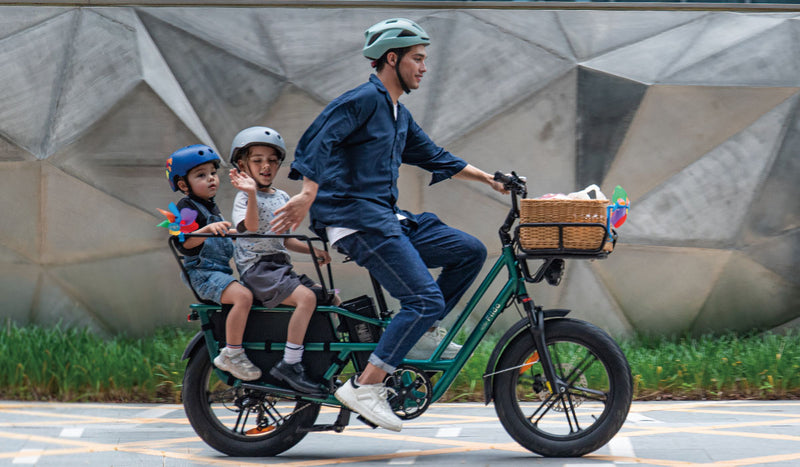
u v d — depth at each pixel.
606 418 6.30
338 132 6.02
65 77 11.28
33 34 11.34
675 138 11.12
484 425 7.88
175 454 6.74
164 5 11.39
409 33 6.26
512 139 11.20
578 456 6.39
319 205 6.30
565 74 11.14
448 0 11.31
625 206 6.46
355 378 6.29
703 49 11.16
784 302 11.30
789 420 7.85
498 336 11.13
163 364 9.55
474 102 11.21
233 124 11.22
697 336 11.42
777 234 11.15
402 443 7.15
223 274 6.60
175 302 11.47
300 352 6.47
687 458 6.35
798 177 11.06
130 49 11.29
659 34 11.25
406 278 6.18
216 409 8.67
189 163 6.65
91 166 11.25
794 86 10.96
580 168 11.20
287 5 11.37
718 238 11.16
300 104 11.20
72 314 11.51
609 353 6.30
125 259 11.41
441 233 6.55
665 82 11.02
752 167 11.10
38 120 11.23
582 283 11.41
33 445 7.01
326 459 6.55
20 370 9.17
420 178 11.27
